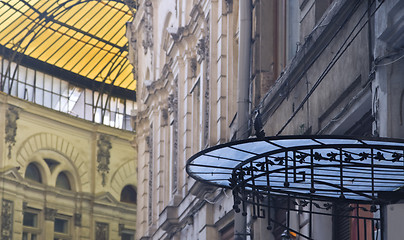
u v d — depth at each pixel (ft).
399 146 33.19
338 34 52.08
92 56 200.54
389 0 41.93
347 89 50.42
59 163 192.65
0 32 180.14
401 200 38.27
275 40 73.15
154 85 131.13
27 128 184.75
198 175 41.57
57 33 189.88
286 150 34.53
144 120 144.36
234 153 37.29
